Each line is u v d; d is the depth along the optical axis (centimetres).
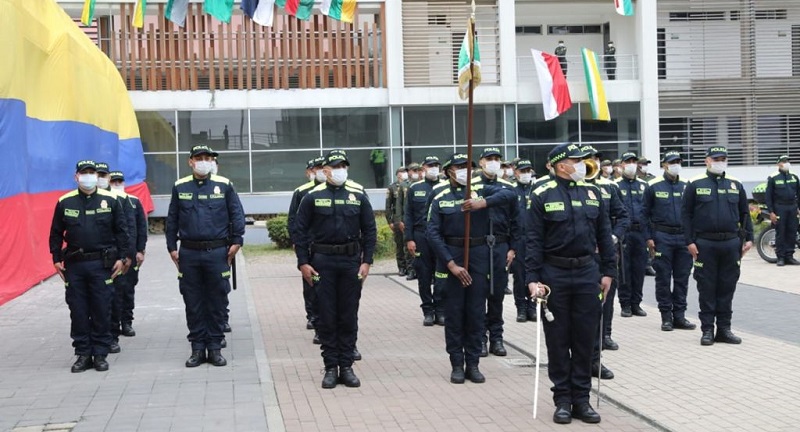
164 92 2880
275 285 1661
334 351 804
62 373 865
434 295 1158
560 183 688
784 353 916
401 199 1662
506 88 3002
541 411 706
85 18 2269
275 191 2947
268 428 653
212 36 2911
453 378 812
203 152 893
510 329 1112
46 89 1642
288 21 2925
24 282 1491
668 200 1081
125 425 666
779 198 1792
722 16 3183
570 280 673
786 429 634
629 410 702
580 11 3173
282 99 2930
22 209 1472
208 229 888
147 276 1745
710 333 971
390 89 2938
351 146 2967
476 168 1039
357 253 808
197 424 667
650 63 3069
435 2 2978
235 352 970
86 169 870
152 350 984
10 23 1391
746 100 3161
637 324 1126
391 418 686
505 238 912
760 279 1588
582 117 3070
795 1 3156
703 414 680
